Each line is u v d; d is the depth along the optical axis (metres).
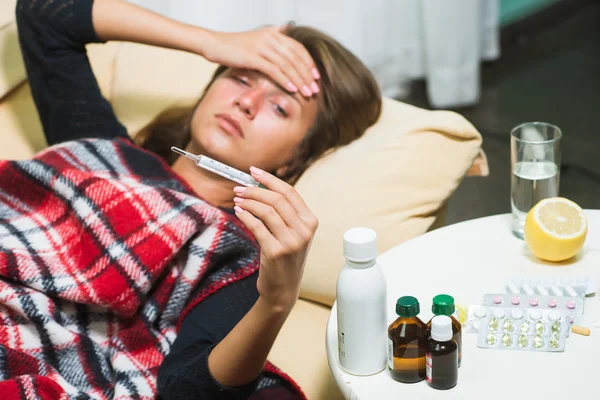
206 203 1.23
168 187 1.32
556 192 1.14
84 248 1.17
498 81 3.28
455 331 0.87
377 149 1.41
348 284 0.85
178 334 1.17
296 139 1.42
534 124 1.14
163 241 1.16
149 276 1.15
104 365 1.16
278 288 0.93
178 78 1.64
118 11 1.47
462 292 1.04
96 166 1.33
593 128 2.77
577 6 4.02
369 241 0.84
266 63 1.39
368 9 2.86
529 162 1.13
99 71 1.67
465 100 3.04
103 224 1.16
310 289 1.35
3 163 1.25
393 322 0.89
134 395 1.10
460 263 1.11
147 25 1.46
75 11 1.46
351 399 0.87
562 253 1.06
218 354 1.02
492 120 2.91
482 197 2.43
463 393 0.85
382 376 0.89
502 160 2.62
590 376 0.86
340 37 2.73
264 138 1.38
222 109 1.38
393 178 1.38
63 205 1.22
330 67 1.45
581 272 1.06
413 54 3.09
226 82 1.42
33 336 1.13
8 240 1.19
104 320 1.19
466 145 1.43
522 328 0.93
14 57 1.54
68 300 1.15
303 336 1.29
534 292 1.01
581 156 2.60
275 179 0.90
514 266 1.09
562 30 3.79
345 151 1.46
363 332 0.87
